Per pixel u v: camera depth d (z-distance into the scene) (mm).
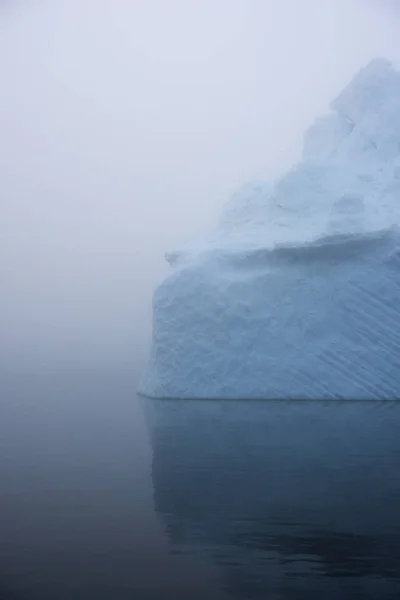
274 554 7875
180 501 9898
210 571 7453
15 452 13469
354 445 13297
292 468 11586
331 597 6773
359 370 18844
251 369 19562
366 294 18859
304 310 19359
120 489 10586
